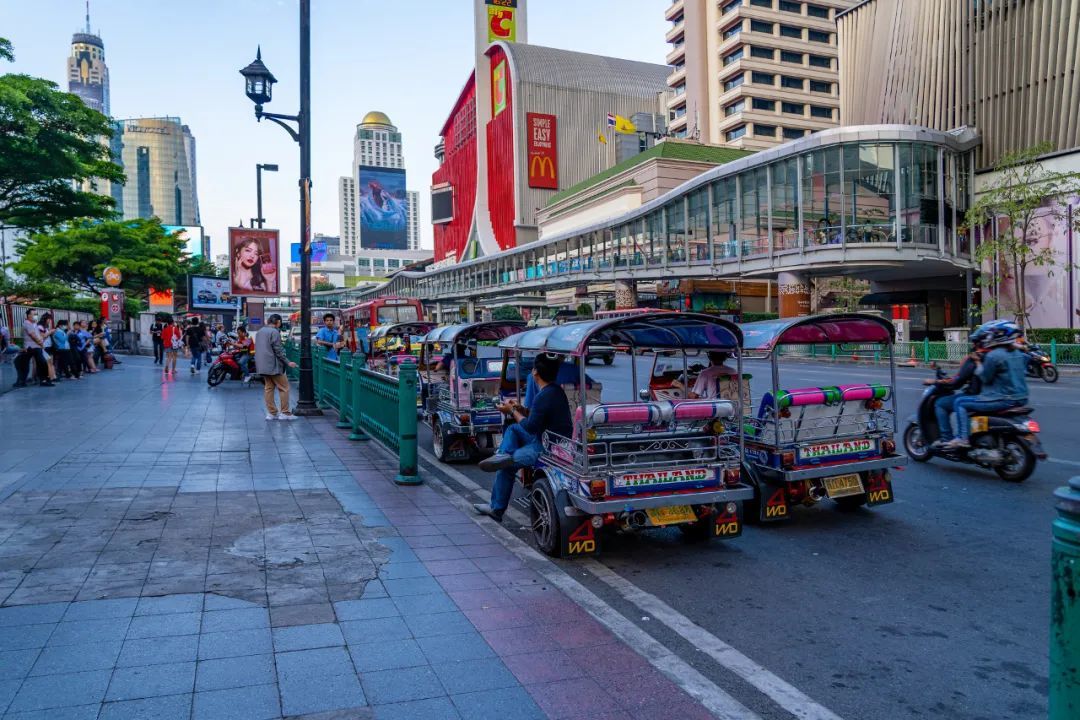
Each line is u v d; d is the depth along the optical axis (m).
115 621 3.89
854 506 7.04
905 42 41.66
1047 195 28.44
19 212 25.75
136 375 21.14
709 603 4.67
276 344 12.09
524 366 9.06
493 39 115.56
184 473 7.67
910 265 35.00
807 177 35.22
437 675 3.41
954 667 3.75
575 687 3.35
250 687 3.23
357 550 5.28
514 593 4.56
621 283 53.50
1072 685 2.04
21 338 23.83
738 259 39.72
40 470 7.61
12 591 4.27
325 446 9.59
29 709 2.99
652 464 5.50
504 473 6.40
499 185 108.44
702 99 79.62
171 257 50.72
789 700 3.36
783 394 6.44
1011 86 35.09
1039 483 7.84
